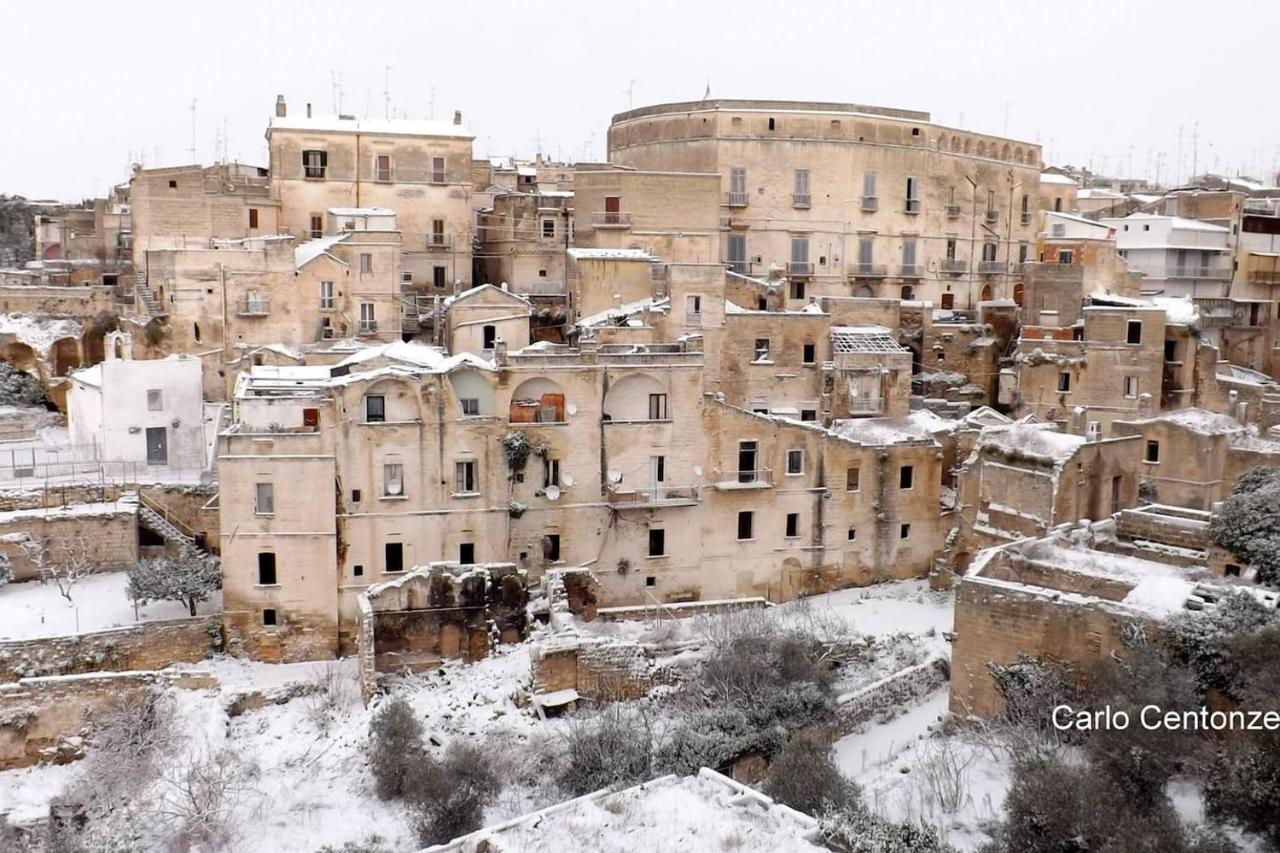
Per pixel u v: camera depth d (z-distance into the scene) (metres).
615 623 67.25
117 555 72.50
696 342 75.06
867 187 107.50
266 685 63.22
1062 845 40.00
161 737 57.88
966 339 100.62
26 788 57.41
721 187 102.69
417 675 63.47
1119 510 74.44
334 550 66.75
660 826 39.41
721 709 57.44
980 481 75.19
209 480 76.50
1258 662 44.19
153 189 90.56
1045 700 49.25
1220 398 89.62
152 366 77.69
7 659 61.28
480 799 51.72
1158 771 42.97
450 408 68.81
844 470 77.06
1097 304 97.12
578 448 71.81
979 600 52.94
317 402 65.88
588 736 54.44
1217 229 112.94
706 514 74.81
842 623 68.25
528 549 71.56
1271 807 39.75
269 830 51.12
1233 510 56.94
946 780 46.91
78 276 108.56
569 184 127.81
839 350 84.50
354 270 88.38
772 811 40.47
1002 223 117.56
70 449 79.25
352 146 97.56
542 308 96.56
